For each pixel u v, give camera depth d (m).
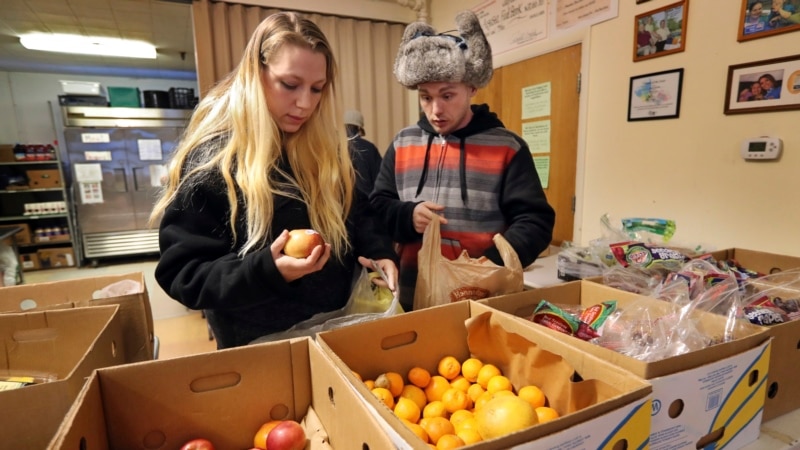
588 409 0.51
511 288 1.03
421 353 0.89
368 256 1.08
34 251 5.57
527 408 0.57
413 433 0.49
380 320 0.82
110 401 0.63
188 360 0.67
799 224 1.46
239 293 0.78
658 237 1.53
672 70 1.79
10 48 4.68
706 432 0.70
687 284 1.01
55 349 1.01
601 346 0.76
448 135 1.39
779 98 1.48
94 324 1.02
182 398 0.68
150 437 0.67
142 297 1.15
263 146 0.87
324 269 0.98
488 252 1.23
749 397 0.75
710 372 0.68
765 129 1.53
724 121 1.64
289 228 0.93
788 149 1.47
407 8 3.49
